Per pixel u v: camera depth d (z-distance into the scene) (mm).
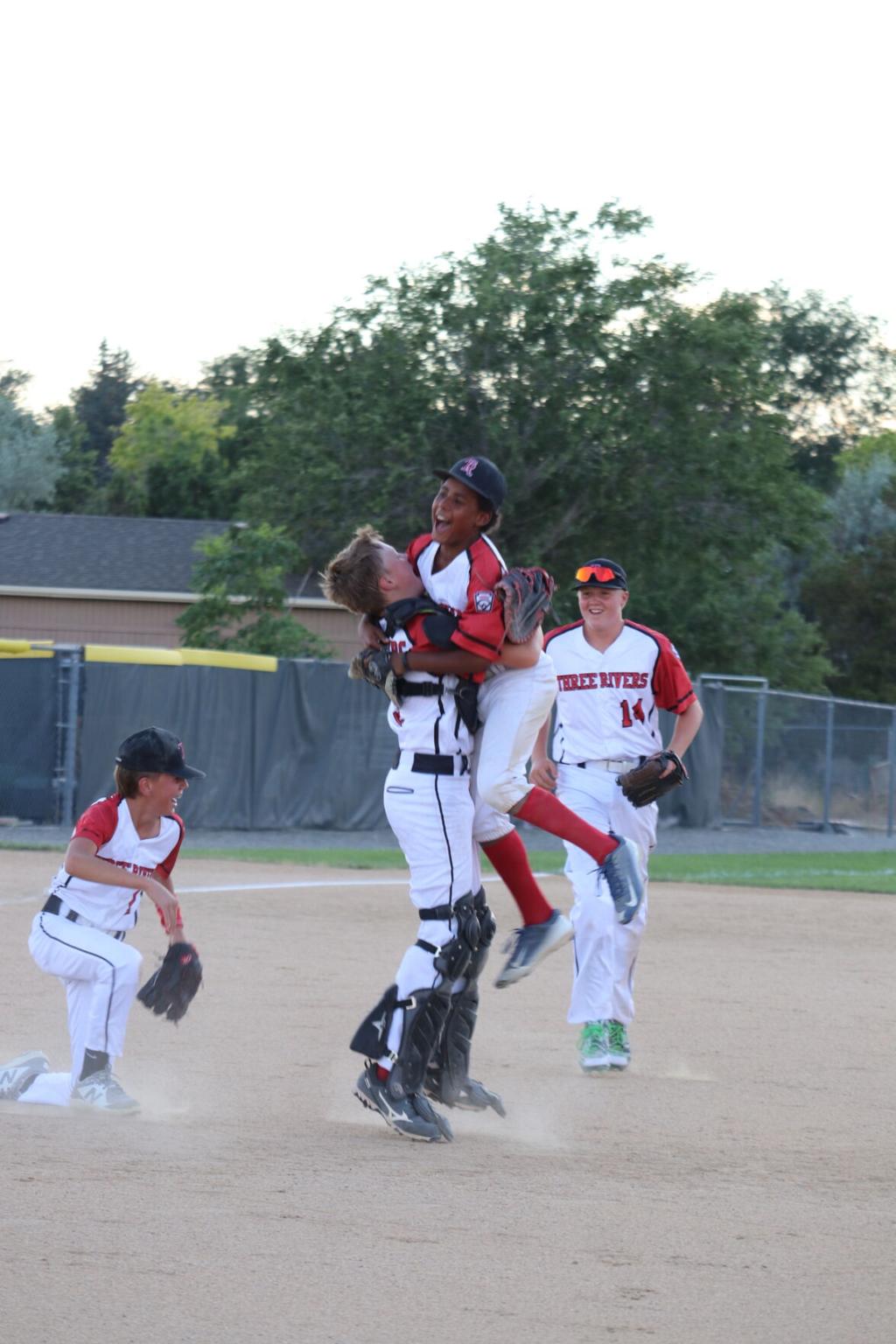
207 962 34938
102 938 20266
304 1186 15188
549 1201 15008
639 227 107562
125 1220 13570
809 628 142125
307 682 78125
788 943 42125
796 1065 24953
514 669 18578
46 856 60219
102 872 20156
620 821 25328
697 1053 26078
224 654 75688
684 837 83812
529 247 108062
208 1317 11250
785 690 136750
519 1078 23547
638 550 113188
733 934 43875
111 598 116625
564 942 19016
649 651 25609
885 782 95062
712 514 112062
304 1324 11203
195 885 52250
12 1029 26016
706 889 57062
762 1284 12508
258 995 30578
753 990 33781
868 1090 22812
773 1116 20641
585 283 106500
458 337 107250
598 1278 12539
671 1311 11789
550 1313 11641
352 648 115500
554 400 106312
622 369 106688
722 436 108625
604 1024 24188
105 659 72750
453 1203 14797
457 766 18547
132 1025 26891
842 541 181625
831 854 77625
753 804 91125
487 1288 12188
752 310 112688
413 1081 18266
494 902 47375
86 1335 10758
